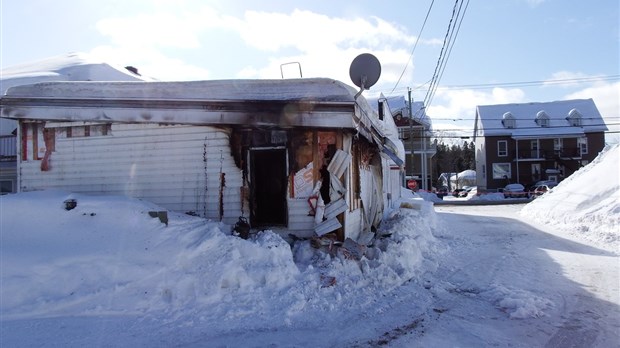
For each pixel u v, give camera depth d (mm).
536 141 55750
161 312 5742
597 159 21609
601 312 6418
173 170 9289
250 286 6492
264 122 8602
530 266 9531
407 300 6898
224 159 9102
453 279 8375
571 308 6602
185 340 5074
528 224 17938
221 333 5305
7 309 5348
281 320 5770
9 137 15969
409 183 38156
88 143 9656
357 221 10695
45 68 20875
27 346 4719
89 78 19781
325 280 7176
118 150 9508
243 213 9016
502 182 56312
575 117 55781
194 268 6504
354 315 6109
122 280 6039
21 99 9500
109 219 7039
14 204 7082
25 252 6117
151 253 6547
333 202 8789
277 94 8672
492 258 10492
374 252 8727
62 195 7699
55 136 9820
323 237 8594
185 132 9250
